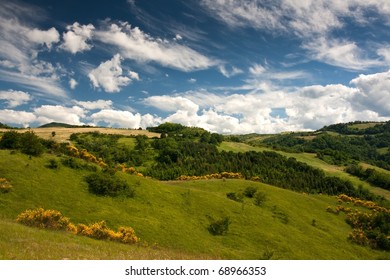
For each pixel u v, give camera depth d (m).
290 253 52.97
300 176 157.00
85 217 45.28
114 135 184.00
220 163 162.25
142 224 48.19
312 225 72.06
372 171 170.25
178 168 148.12
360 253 63.16
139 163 150.12
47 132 175.62
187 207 59.62
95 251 27.20
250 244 53.06
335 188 147.88
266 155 180.38
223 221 55.50
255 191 78.00
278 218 68.62
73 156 63.47
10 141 56.28
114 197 53.09
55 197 47.28
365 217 83.94
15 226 30.30
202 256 41.28
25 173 49.81
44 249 23.17
